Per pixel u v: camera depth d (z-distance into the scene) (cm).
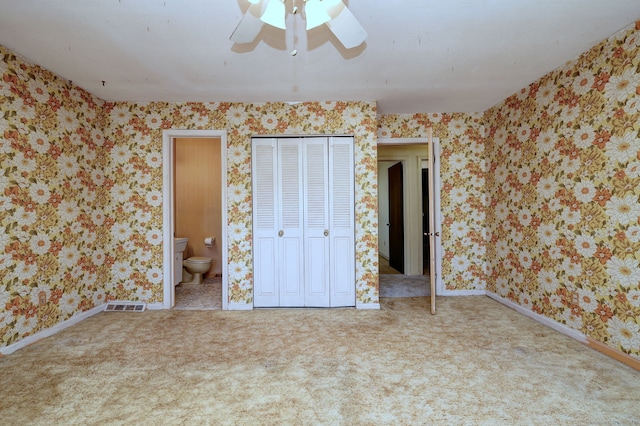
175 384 183
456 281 387
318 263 339
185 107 334
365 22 197
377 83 291
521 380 186
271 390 177
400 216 536
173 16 190
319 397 170
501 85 300
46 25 197
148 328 276
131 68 258
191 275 467
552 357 215
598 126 225
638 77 197
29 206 243
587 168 235
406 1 177
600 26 203
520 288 317
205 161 507
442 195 385
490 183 372
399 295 389
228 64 252
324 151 338
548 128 274
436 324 283
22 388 179
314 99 330
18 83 234
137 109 333
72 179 288
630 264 203
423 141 385
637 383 182
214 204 506
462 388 178
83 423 149
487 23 199
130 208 333
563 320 260
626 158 204
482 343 240
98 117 323
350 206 338
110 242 333
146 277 334
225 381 187
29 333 242
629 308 204
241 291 334
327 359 215
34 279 247
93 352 227
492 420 150
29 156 243
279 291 339
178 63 250
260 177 338
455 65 257
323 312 321
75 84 288
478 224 386
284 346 237
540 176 285
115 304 331
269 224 338
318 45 225
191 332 267
